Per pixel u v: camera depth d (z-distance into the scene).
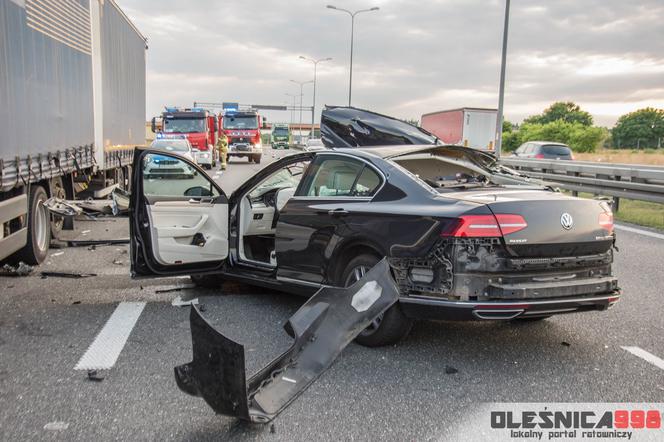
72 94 9.89
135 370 4.44
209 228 6.38
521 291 4.27
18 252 7.95
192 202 6.32
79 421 3.63
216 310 6.05
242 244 6.53
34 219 7.99
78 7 10.29
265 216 6.66
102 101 12.08
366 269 4.96
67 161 9.55
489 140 32.59
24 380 4.25
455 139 33.22
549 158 23.81
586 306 4.54
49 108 8.57
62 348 4.91
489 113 32.41
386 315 4.71
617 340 5.19
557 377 4.37
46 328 5.43
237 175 24.91
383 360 4.65
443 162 5.80
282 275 5.84
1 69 6.66
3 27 6.75
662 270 8.02
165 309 6.08
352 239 5.02
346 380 4.27
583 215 4.59
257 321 5.67
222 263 6.50
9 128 6.91
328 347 4.23
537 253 4.39
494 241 4.27
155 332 5.32
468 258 4.27
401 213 4.66
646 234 11.10
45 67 8.38
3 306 6.17
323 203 5.43
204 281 7.05
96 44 11.62
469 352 4.86
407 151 5.42
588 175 15.30
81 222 12.30
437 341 5.11
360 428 3.57
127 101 15.11
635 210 14.63
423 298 4.41
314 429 3.55
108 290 6.85
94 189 12.66
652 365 4.62
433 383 4.24
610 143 91.25
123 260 8.55
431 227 4.41
